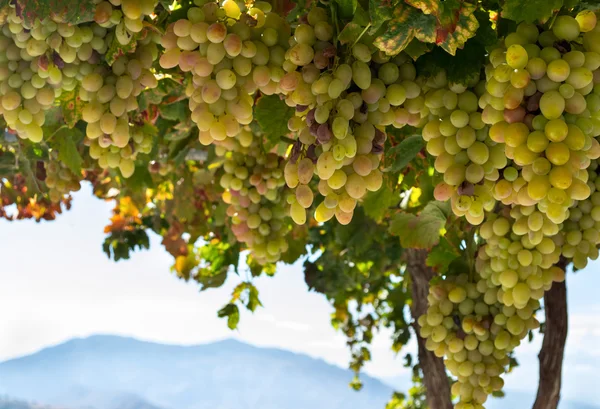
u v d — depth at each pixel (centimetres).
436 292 229
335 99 150
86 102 196
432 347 232
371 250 505
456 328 227
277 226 314
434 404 344
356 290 687
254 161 304
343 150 142
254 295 392
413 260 364
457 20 144
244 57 161
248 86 166
